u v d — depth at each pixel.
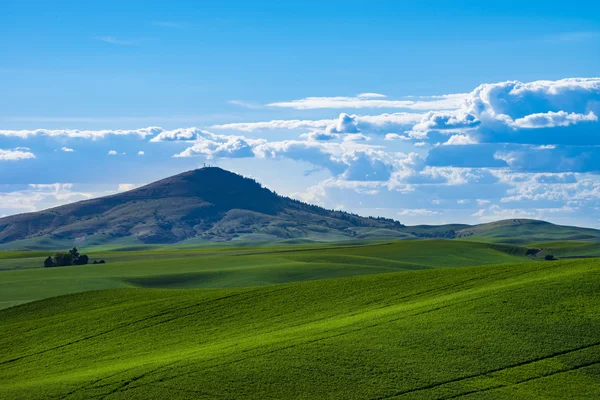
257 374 45.91
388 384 43.66
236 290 78.12
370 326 54.84
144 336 62.94
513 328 51.09
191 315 68.62
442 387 43.00
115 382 45.97
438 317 55.28
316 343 51.44
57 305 78.50
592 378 43.72
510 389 42.56
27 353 60.97
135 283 104.44
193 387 44.31
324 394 42.69
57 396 44.06
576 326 50.41
